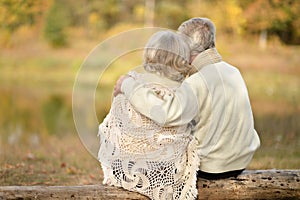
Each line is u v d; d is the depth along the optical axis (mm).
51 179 5645
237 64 23953
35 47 28219
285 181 3732
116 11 35312
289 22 23641
